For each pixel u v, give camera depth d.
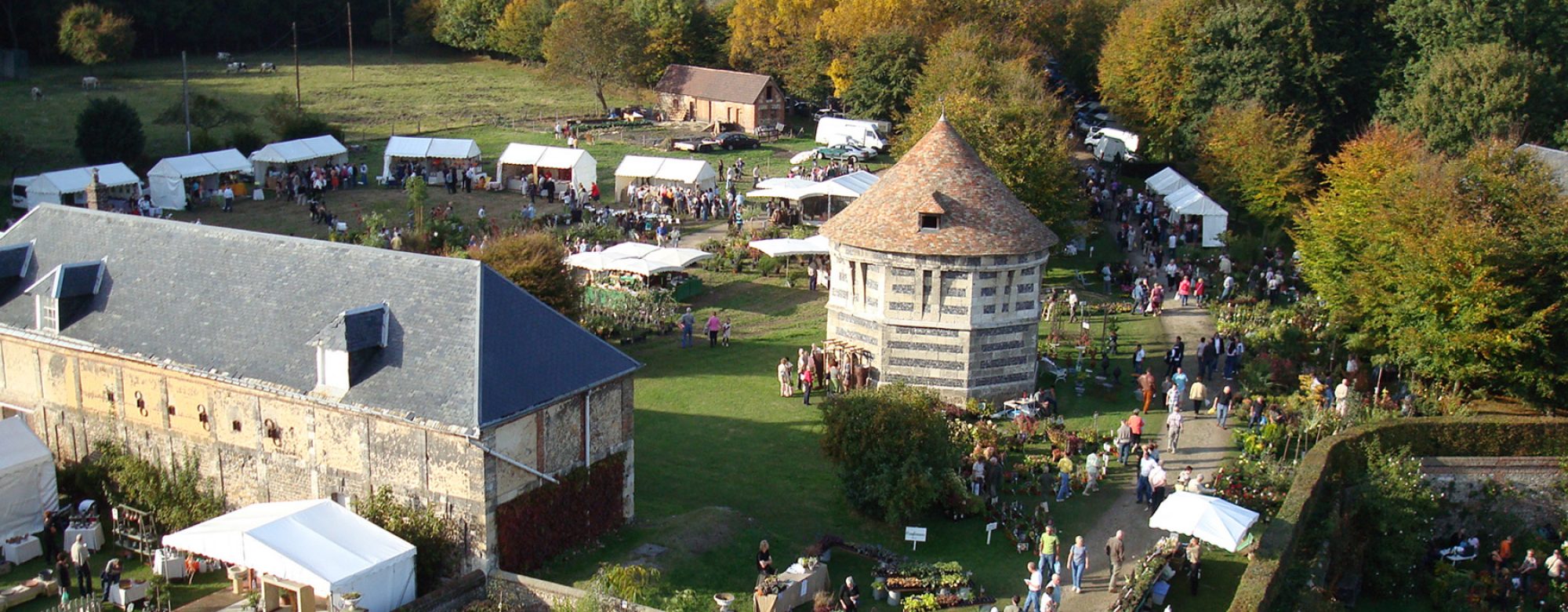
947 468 48.19
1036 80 111.62
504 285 43.69
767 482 51.75
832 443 48.84
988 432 53.81
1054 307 72.00
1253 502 49.22
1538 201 63.91
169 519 45.34
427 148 108.88
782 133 132.38
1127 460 53.81
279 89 147.38
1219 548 45.50
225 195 99.31
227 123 124.81
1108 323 73.06
